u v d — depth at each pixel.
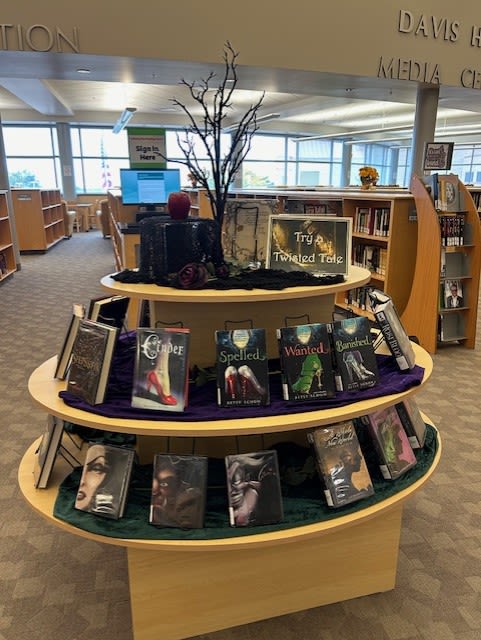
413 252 4.62
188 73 5.49
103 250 11.45
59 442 1.67
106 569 1.90
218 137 1.75
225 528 1.45
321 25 5.17
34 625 1.65
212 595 1.58
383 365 1.86
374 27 5.36
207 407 1.50
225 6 4.84
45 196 11.65
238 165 1.80
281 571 1.63
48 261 9.75
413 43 5.58
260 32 5.00
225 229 1.87
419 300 4.40
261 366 1.53
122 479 1.52
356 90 6.51
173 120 14.88
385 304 1.87
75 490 1.65
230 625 1.63
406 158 20.23
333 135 15.94
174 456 1.51
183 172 13.19
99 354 1.52
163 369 1.48
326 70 5.32
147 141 5.01
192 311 1.76
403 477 1.71
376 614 1.70
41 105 11.92
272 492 1.50
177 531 1.44
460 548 2.02
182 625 1.58
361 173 6.26
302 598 1.69
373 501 1.59
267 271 1.74
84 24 4.53
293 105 12.43
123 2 4.57
